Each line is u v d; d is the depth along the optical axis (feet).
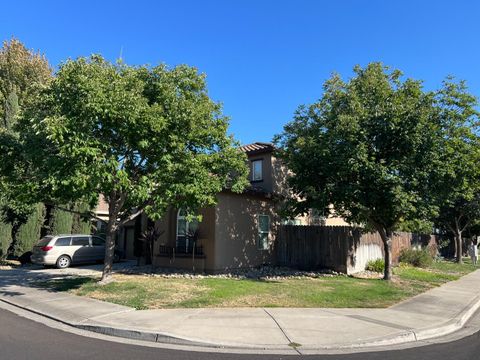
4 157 40.57
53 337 24.75
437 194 48.08
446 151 45.39
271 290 40.60
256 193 61.11
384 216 49.93
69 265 65.92
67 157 34.86
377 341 24.89
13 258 74.74
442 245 108.68
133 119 35.88
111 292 38.63
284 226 66.28
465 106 46.11
